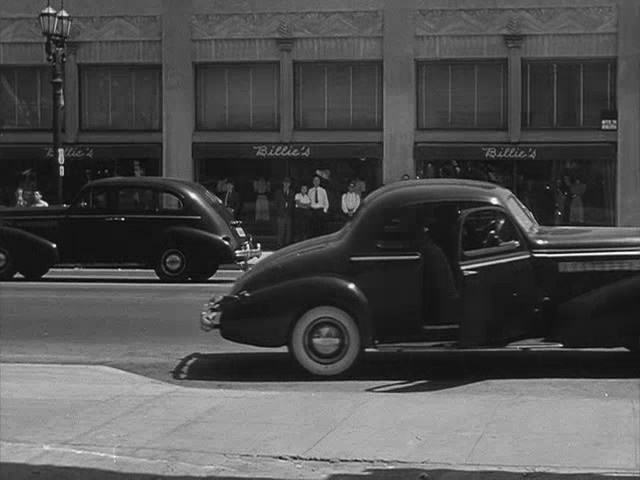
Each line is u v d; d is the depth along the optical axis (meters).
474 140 28.67
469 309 10.37
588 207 28.52
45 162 30.38
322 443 7.84
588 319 10.38
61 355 12.41
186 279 20.52
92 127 30.42
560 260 10.44
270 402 9.35
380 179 29.06
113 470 7.24
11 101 30.62
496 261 10.42
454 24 28.67
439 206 10.50
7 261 20.58
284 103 29.36
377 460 7.36
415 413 8.73
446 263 10.49
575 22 28.31
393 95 28.88
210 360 11.97
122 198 20.45
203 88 30.02
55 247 20.42
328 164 29.36
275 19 29.42
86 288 19.16
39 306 16.31
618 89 28.22
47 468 7.30
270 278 10.73
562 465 7.10
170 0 29.77
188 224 20.25
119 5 29.97
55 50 25.58
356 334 10.57
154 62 29.98
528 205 28.67
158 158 29.92
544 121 28.75
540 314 10.48
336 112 29.41
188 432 8.26
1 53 30.45
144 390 10.03
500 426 8.20
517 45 28.45
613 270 10.40
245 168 29.73
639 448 7.50
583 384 10.20
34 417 8.82
